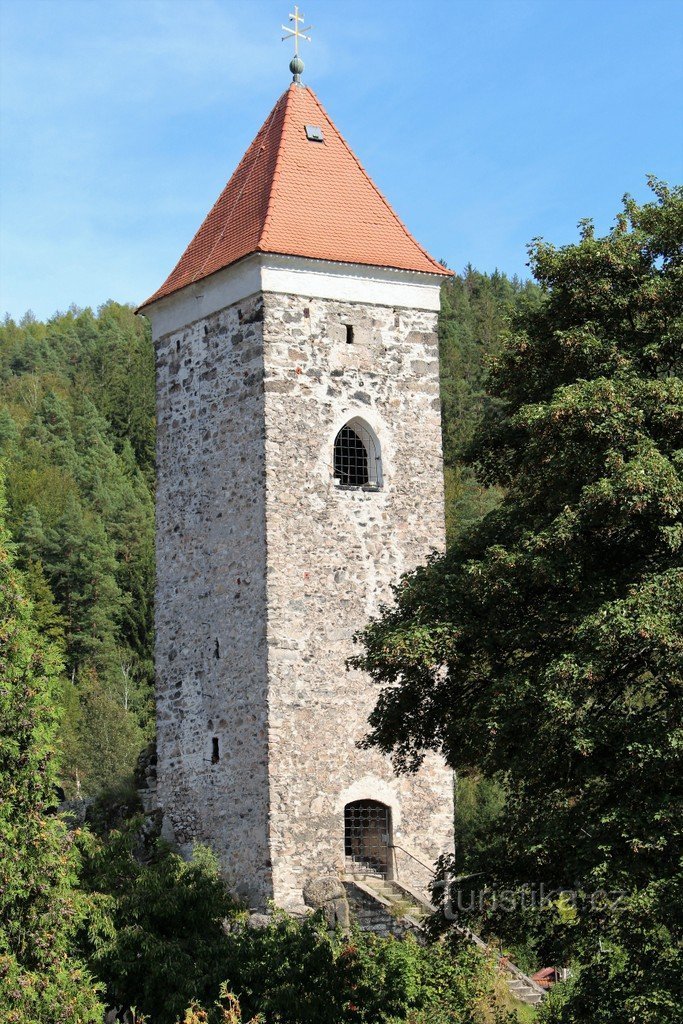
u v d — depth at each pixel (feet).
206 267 107.04
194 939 74.23
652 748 62.69
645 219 76.33
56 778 69.56
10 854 65.46
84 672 216.54
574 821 64.75
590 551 68.39
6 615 69.62
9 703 66.95
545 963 68.39
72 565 224.53
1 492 72.54
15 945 65.10
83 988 66.08
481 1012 84.02
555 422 69.26
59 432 286.05
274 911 89.30
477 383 264.93
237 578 101.91
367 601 102.22
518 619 70.54
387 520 103.86
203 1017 66.59
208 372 106.32
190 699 104.99
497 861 69.21
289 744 98.27
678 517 67.10
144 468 290.56
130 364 324.80
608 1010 63.41
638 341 74.33
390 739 73.20
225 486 103.81
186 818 104.37
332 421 103.04
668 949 63.67
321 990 72.18
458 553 73.31
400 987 74.23
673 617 63.16
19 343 378.12
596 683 65.46
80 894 73.31
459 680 72.18
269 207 104.99
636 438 67.87
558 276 76.38
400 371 105.91
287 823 97.45
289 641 99.35
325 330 103.60
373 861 100.42
